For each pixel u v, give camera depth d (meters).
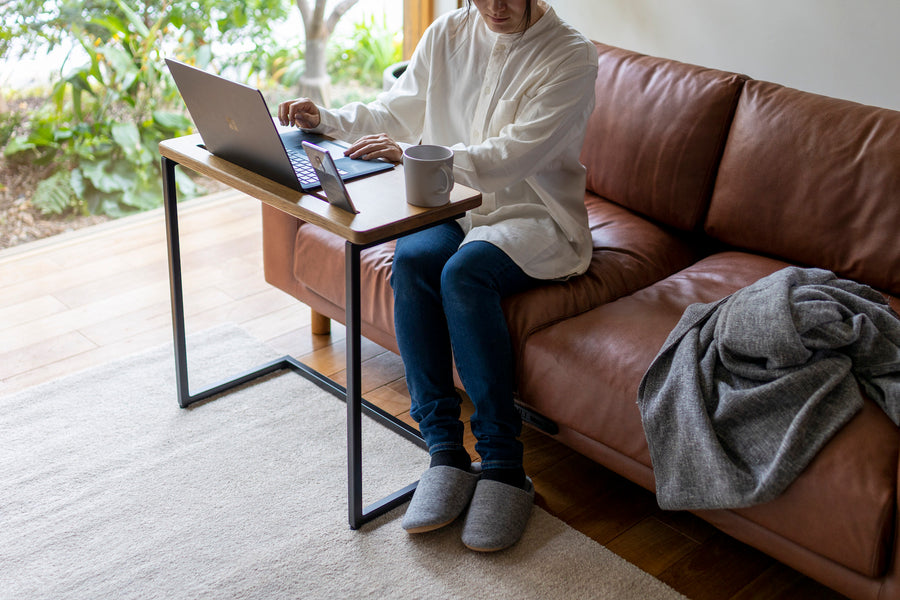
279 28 3.20
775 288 1.57
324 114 1.89
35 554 1.62
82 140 2.94
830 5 2.26
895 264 1.79
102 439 1.93
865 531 1.34
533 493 1.76
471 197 1.56
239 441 1.94
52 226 2.91
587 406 1.67
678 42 2.59
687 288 1.88
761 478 1.42
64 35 2.79
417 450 1.94
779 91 1.99
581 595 1.56
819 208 1.88
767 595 1.60
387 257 1.98
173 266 1.91
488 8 1.80
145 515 1.73
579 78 1.80
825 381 1.47
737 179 2.00
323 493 1.80
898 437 1.41
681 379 1.54
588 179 2.29
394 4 3.34
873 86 2.27
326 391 2.13
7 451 1.88
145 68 3.00
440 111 2.00
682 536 1.73
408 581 1.59
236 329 2.38
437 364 1.74
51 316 2.42
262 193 1.58
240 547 1.65
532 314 1.76
